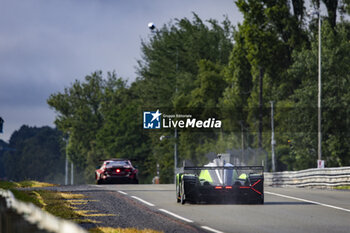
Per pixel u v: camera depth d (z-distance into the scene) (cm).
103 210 5547
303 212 5559
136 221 4681
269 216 5181
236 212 5547
